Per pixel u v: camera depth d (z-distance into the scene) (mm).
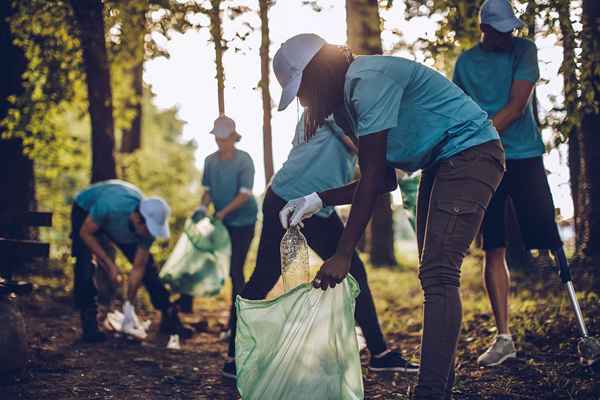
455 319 3113
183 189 14500
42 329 6227
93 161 8234
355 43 7668
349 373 3188
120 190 5977
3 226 5250
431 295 3145
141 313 7621
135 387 4523
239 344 3168
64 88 9461
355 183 3406
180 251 7078
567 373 4316
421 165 3324
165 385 4605
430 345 3102
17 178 9391
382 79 3113
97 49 8070
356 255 4824
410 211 5488
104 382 4598
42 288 8156
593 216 6996
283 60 3207
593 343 4297
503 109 4500
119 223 5938
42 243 4793
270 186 4602
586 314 5469
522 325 5555
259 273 4570
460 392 4117
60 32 8664
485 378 4410
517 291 7277
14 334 4441
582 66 5953
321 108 3275
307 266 3479
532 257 8383
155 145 16906
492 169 3250
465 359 4898
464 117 3254
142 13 7875
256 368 3143
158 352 5645
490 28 4609
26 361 4562
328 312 3141
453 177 3213
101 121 8195
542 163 4648
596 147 6922
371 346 4812
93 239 5805
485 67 4688
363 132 3086
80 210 5926
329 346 3137
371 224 12883
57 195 13844
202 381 4750
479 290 8078
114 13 8062
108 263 5816
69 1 8180
